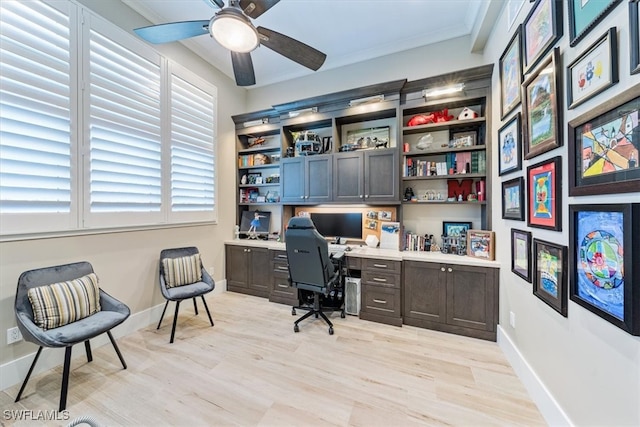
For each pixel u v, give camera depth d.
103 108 2.29
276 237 3.87
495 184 2.47
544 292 1.51
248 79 2.30
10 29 1.75
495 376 1.87
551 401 1.43
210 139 3.53
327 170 3.31
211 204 3.54
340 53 3.31
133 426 1.44
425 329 2.61
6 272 1.76
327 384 1.78
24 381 1.66
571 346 1.27
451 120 2.85
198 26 1.76
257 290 3.58
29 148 1.83
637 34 0.90
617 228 0.98
